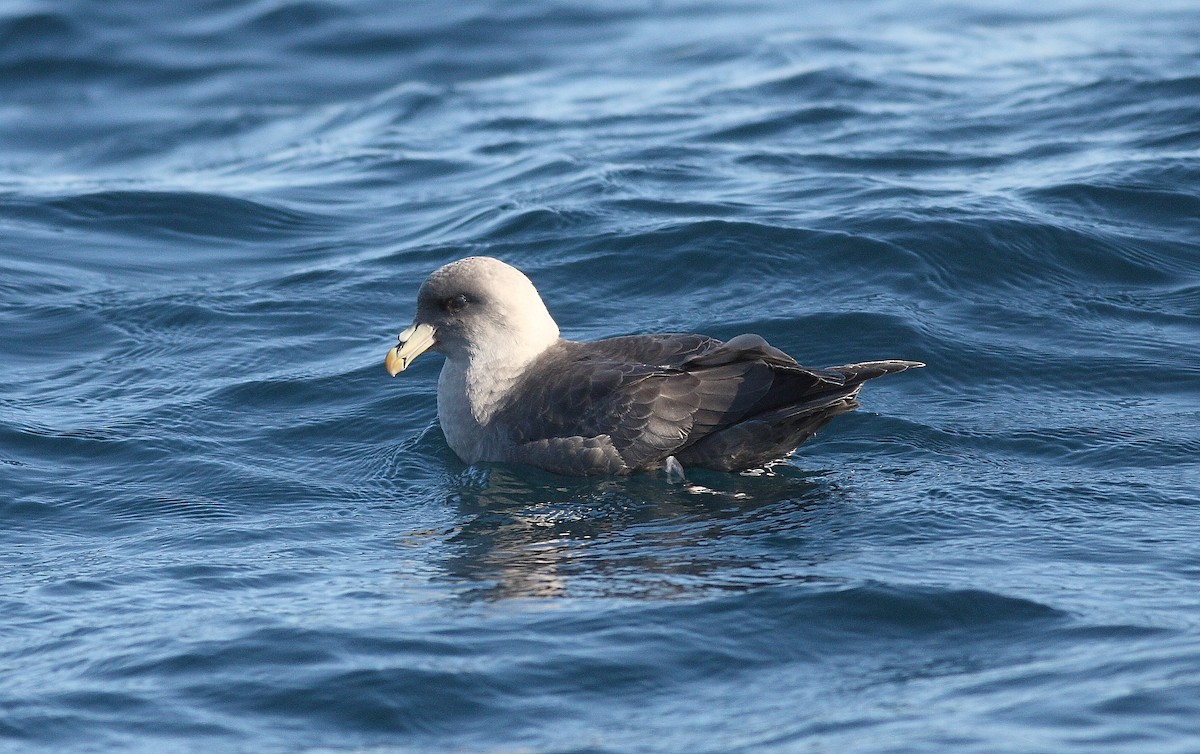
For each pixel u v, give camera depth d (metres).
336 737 8.85
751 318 17.56
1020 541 11.75
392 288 19.78
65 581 11.65
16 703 9.33
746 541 12.06
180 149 31.50
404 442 15.24
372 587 11.28
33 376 17.20
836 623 10.16
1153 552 11.38
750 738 8.55
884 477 13.60
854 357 16.64
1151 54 32.50
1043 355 16.53
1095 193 21.39
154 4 40.94
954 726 8.45
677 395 13.70
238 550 12.36
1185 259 19.30
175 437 15.28
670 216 21.34
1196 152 23.31
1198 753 7.92
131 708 9.24
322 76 36.97
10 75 36.88
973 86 30.19
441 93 33.53
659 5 42.38
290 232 23.02
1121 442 14.12
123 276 20.88
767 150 25.34
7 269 20.80
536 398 14.24
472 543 12.38
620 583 11.13
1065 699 8.70
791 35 36.88
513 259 20.08
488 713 9.05
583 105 31.00
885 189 22.08
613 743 8.61
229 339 18.23
